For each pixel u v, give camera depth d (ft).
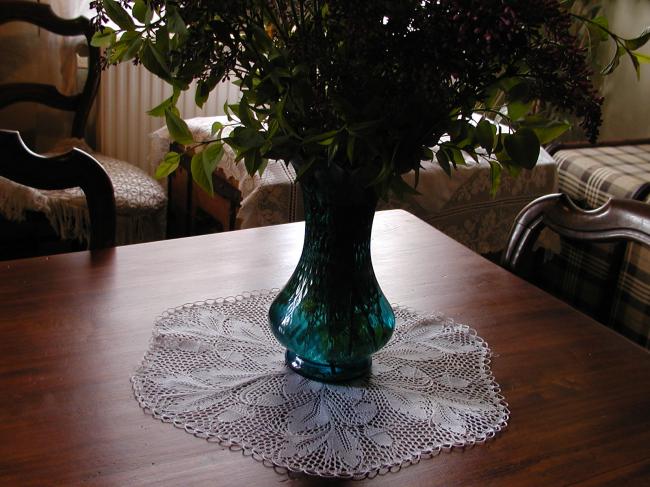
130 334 3.56
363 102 2.75
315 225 3.17
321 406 3.18
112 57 3.05
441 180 7.59
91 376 3.23
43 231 7.89
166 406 3.09
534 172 8.15
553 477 2.87
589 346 3.80
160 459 2.80
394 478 2.81
